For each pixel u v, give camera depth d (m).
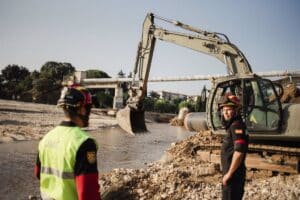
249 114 10.15
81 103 2.47
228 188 4.92
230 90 10.66
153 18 19.31
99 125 31.58
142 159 15.30
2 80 85.44
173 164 11.37
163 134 30.88
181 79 43.53
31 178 10.39
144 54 19.84
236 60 14.13
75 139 2.28
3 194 8.64
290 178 9.59
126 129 21.77
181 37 16.48
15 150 15.39
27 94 67.94
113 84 53.25
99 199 2.26
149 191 7.79
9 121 24.80
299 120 9.74
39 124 25.03
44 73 73.88
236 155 4.82
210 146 12.28
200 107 15.19
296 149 10.08
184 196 7.71
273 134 10.04
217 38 14.90
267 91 10.18
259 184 9.06
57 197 2.28
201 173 9.70
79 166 2.22
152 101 78.81
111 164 13.81
